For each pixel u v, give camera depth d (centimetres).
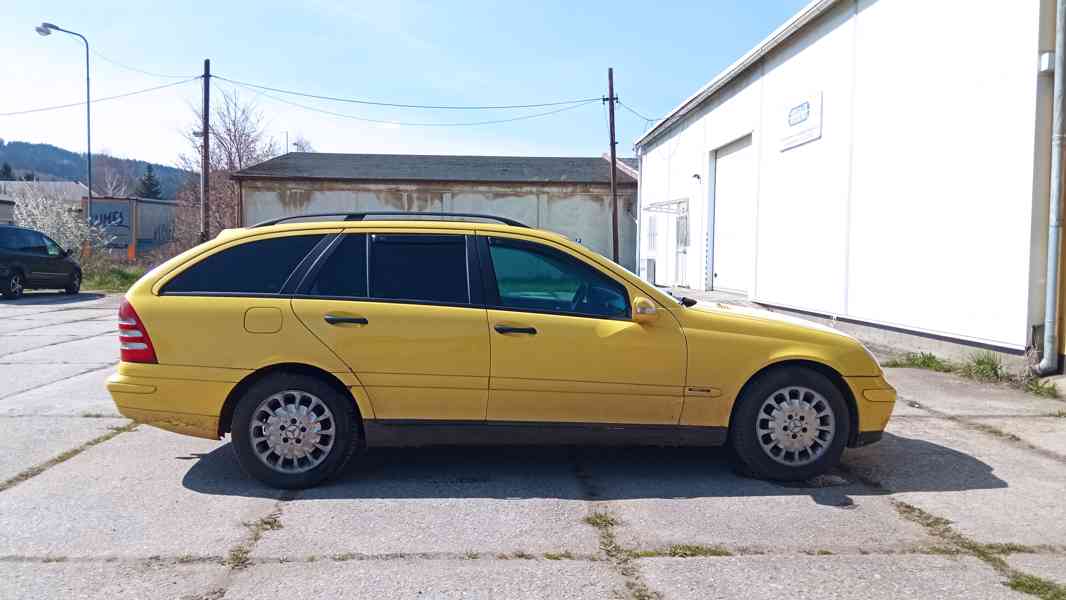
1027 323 794
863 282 1084
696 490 482
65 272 2156
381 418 481
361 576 356
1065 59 750
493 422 486
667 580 353
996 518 434
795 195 1301
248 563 370
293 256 494
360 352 476
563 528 416
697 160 1975
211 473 510
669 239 2294
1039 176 779
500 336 479
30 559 373
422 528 415
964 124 878
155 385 474
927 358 931
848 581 353
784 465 493
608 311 496
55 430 616
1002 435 617
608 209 3117
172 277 488
